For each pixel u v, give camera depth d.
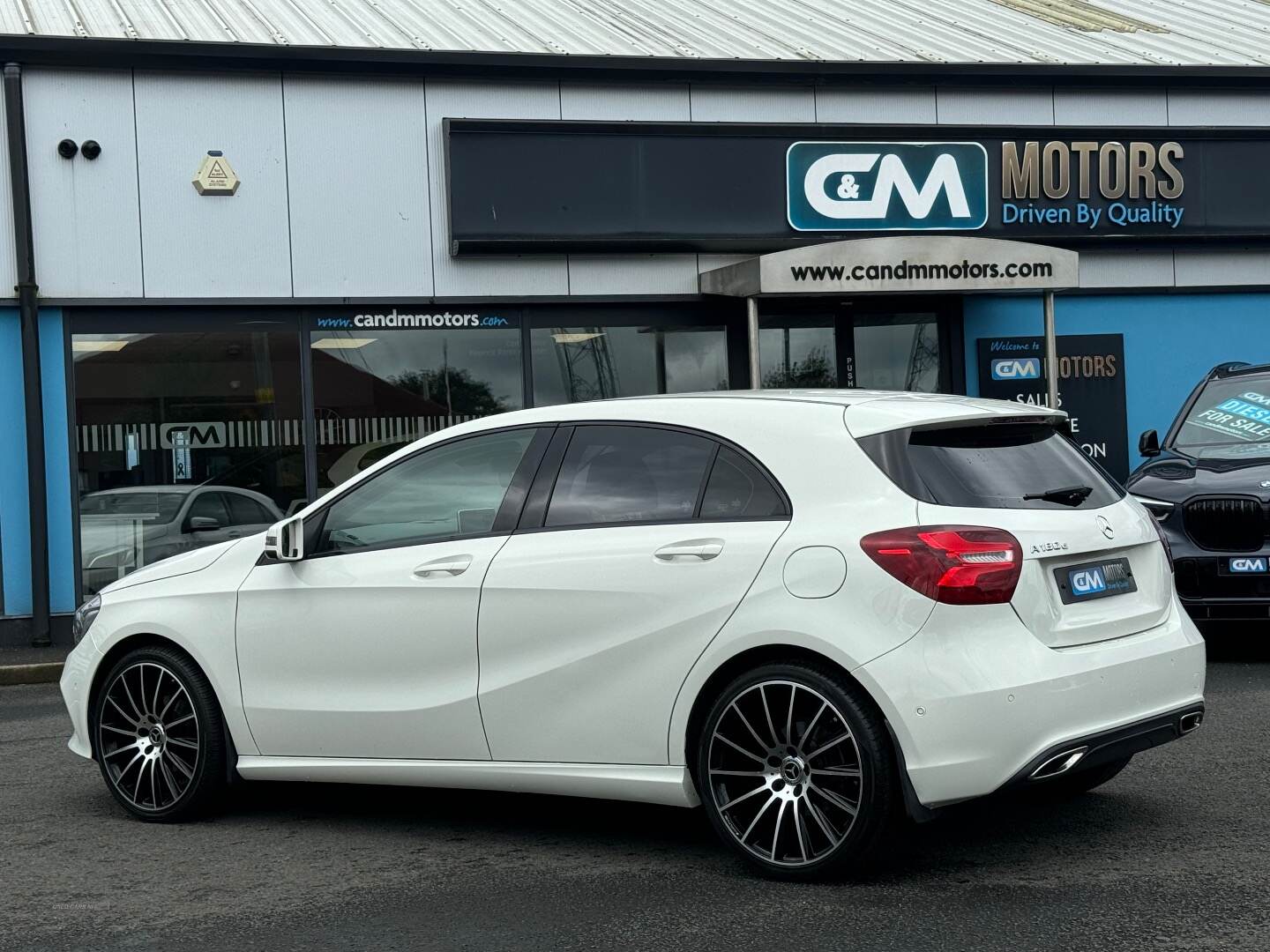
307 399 12.98
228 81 12.72
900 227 14.12
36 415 12.13
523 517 5.38
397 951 4.26
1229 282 15.07
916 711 4.49
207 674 5.88
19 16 13.13
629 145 13.48
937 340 14.51
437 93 13.20
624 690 5.02
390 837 5.64
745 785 4.89
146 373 12.62
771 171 13.80
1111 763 5.62
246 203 12.77
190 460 12.72
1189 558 8.78
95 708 6.16
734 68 13.74
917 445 4.83
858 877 4.82
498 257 13.34
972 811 5.70
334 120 12.97
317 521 5.80
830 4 17.75
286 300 12.88
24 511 12.27
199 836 5.75
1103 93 14.73
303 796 6.44
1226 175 14.93
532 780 5.24
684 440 5.18
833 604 4.65
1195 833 5.25
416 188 13.16
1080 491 5.08
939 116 14.34
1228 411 10.22
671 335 13.87
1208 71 14.77
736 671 4.89
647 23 15.66
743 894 4.70
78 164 12.39
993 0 18.88
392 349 13.19
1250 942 4.07
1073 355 14.78
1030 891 4.62
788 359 14.17
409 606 5.46
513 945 4.28
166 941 4.42
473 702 5.31
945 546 4.56
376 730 5.52
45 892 5.00
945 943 4.15
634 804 6.07
